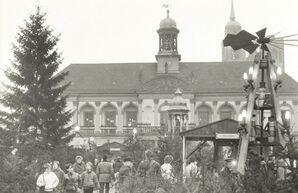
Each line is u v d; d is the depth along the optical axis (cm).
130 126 8838
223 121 2680
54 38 5056
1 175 2009
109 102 8975
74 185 2339
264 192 1280
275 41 1593
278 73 1648
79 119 8981
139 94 8731
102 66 9531
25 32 4984
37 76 4941
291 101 8725
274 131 1566
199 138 2814
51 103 4862
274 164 1347
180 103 5953
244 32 1597
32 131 4578
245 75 1625
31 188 2103
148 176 1844
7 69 4944
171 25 9181
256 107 1616
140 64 9525
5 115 4734
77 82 9175
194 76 9188
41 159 2578
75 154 4175
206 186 1480
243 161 1477
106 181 2550
